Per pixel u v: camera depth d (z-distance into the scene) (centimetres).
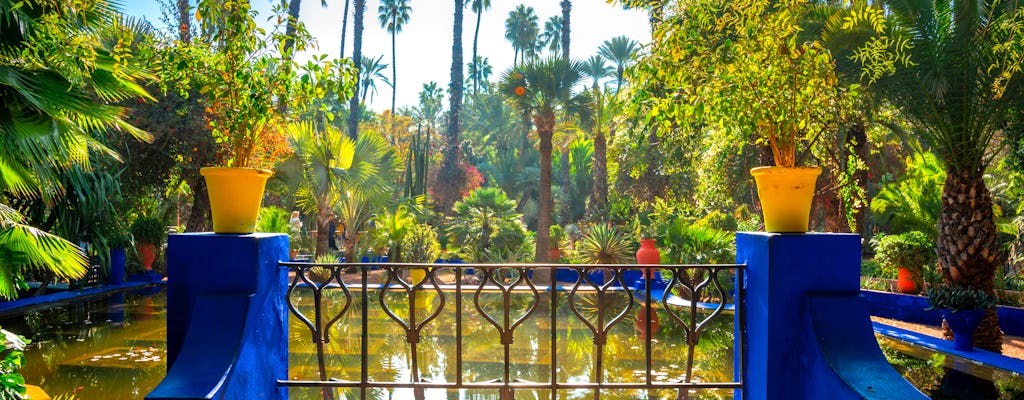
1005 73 562
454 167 2509
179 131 1235
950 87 620
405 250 1416
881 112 863
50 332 707
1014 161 809
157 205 1620
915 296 863
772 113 288
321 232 1404
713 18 306
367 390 460
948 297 648
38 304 945
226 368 230
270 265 277
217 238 261
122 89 574
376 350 609
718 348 621
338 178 1380
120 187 1136
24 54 445
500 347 627
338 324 764
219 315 247
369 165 1418
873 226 1811
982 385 501
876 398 215
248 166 286
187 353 236
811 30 677
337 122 3791
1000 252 660
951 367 570
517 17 4306
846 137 962
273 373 279
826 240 265
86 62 454
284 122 299
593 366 541
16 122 472
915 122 689
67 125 515
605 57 3048
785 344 262
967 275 655
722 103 288
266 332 271
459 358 288
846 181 944
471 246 1586
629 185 1923
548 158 1553
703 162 1218
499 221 1627
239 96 279
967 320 633
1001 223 1302
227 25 273
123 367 532
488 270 291
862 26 616
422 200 1883
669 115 312
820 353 245
